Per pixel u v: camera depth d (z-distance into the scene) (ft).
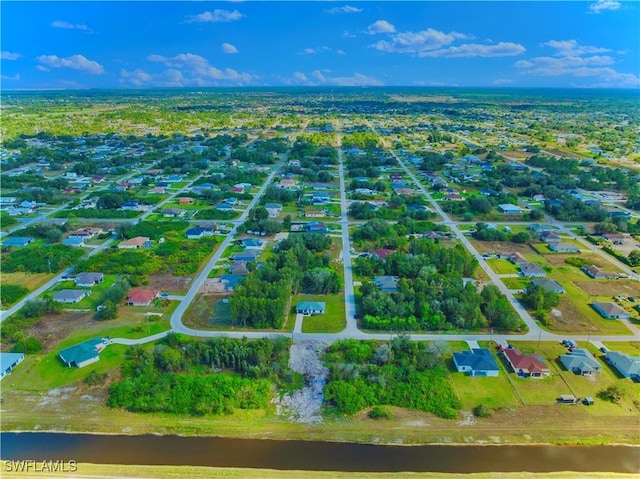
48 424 238.27
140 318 330.34
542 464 217.77
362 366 273.33
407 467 215.10
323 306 339.57
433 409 247.09
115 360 285.23
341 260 432.25
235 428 236.43
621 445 228.43
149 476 205.26
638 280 392.27
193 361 279.69
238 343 286.25
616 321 328.70
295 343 302.04
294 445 226.99
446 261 405.18
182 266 409.28
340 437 231.50
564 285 383.24
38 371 275.80
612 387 257.14
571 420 241.14
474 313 317.22
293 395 258.37
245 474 207.21
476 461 218.59
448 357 287.89
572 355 284.82
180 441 229.45
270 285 343.46
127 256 428.15
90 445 226.58
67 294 355.56
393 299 339.77
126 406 248.93
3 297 353.51
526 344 301.84
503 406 249.96
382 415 242.37
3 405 250.37
